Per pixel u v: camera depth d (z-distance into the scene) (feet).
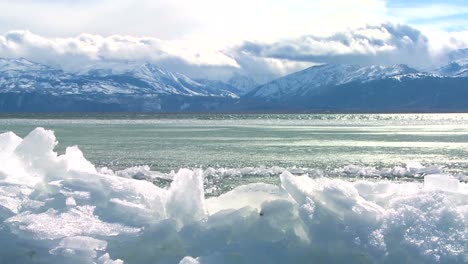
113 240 26.94
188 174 29.27
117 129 282.77
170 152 138.82
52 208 28.58
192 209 28.19
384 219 26.13
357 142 182.29
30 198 30.48
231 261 25.53
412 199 27.32
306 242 26.63
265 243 26.55
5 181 31.99
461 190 29.55
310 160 121.29
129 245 26.86
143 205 29.60
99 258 25.46
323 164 113.29
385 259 24.81
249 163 114.42
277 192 29.73
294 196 27.94
